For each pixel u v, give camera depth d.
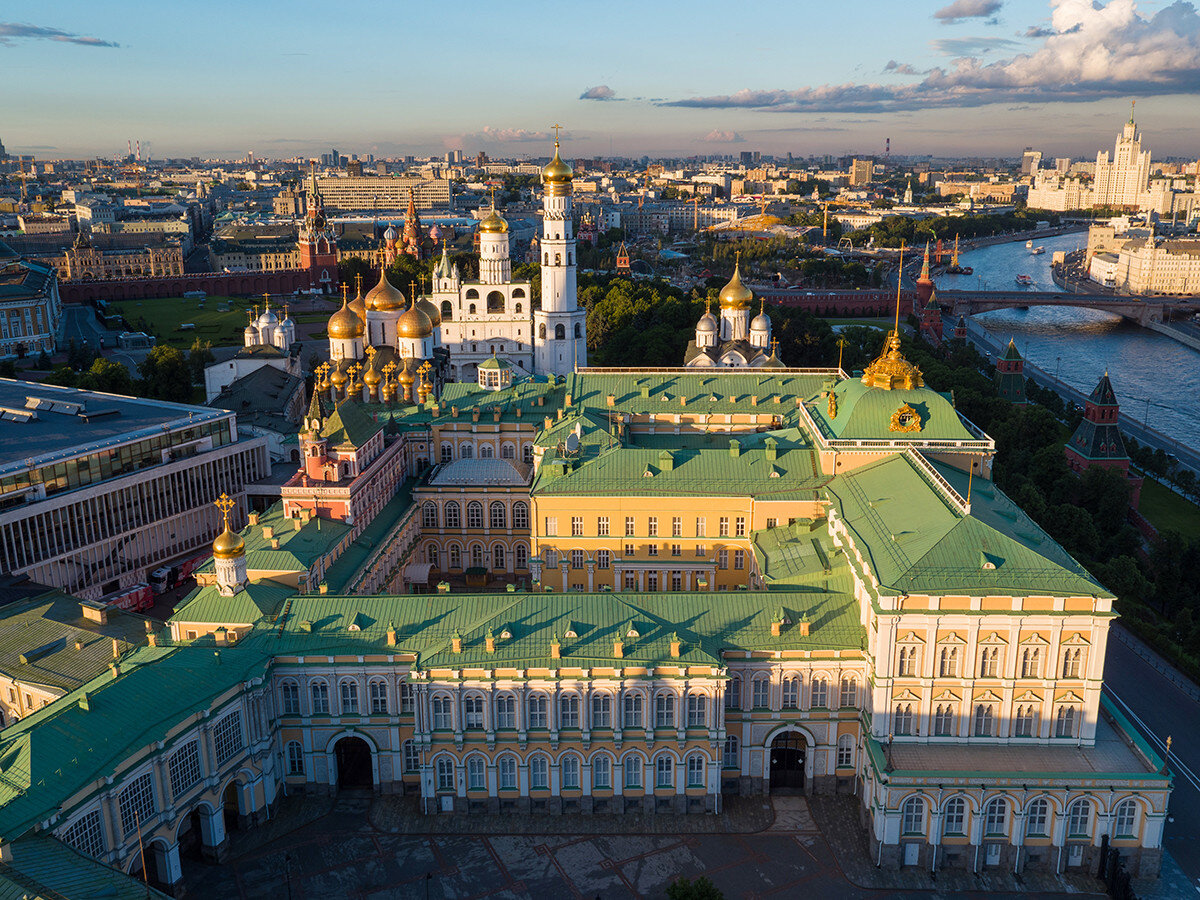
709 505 162.50
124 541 183.75
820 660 121.81
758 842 117.56
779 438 173.75
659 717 120.50
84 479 177.38
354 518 161.38
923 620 114.12
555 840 117.62
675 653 118.25
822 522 156.12
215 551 132.25
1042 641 114.44
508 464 190.75
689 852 115.62
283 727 123.31
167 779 104.06
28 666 124.75
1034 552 117.62
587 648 119.44
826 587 133.12
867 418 158.12
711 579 165.62
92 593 178.25
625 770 121.94
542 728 120.19
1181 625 166.62
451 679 117.50
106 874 87.06
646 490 163.00
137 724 102.94
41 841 88.19
